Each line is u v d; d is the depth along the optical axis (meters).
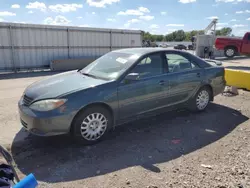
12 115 5.22
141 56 4.33
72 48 16.33
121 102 3.97
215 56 22.52
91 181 2.81
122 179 2.85
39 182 2.79
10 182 1.64
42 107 3.43
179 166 3.13
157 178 2.86
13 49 13.66
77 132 3.62
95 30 17.23
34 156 3.42
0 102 6.39
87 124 3.69
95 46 17.53
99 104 3.76
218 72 5.51
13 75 12.50
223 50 21.62
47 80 4.26
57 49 15.59
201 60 5.34
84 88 3.66
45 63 15.20
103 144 3.81
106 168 3.10
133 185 2.72
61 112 3.42
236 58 21.73
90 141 3.76
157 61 4.54
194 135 4.17
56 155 3.45
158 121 4.86
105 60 4.74
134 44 19.95
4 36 13.25
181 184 2.72
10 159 1.98
